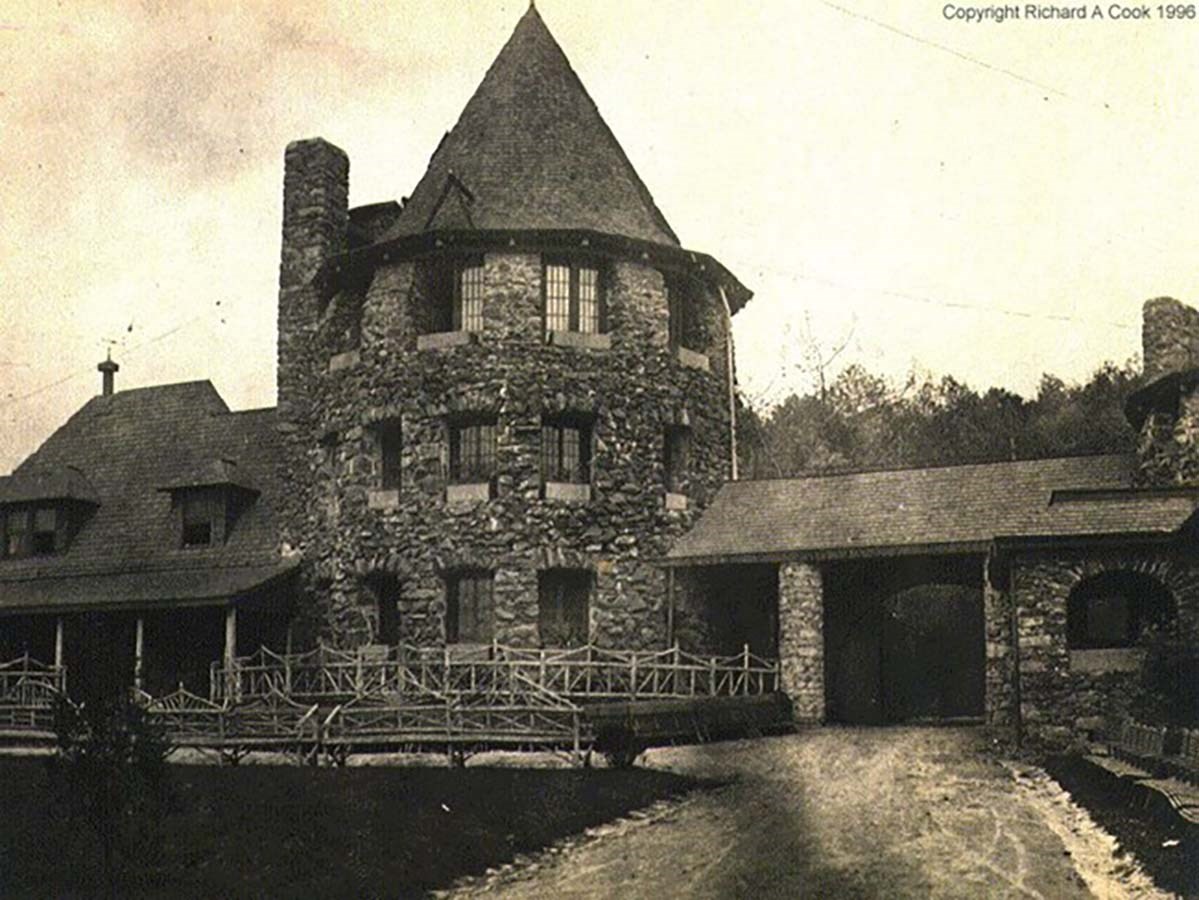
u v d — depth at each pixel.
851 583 26.55
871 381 46.72
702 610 26.38
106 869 12.20
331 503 27.72
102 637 29.67
